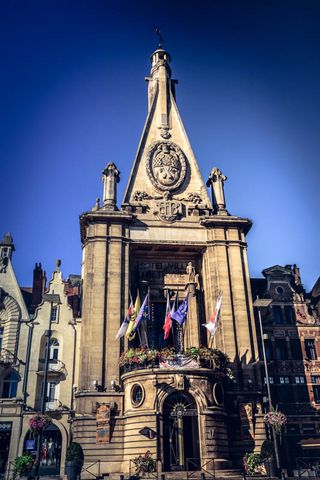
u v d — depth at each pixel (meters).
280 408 37.84
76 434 29.72
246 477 26.39
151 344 36.31
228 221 38.47
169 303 36.50
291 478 26.64
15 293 38.34
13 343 36.62
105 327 33.19
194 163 41.94
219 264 36.88
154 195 39.56
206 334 36.78
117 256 35.69
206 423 28.72
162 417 28.75
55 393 36.09
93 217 36.50
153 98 45.19
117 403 30.61
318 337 40.81
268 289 42.53
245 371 33.19
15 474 26.11
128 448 28.56
